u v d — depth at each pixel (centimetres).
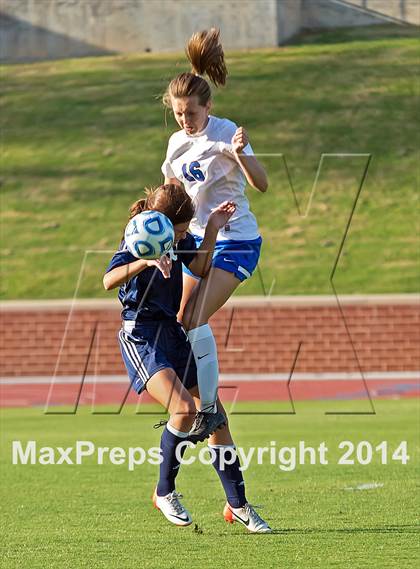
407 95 7412
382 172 6550
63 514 1700
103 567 1331
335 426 2909
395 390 4038
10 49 8350
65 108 7569
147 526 1603
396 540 1466
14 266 5712
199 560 1362
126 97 7600
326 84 7581
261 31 8181
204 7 8150
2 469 2211
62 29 8300
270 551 1411
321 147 6825
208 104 1620
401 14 8475
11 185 6656
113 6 8219
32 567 1334
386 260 5572
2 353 4738
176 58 8062
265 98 7388
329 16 8494
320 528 1559
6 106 7644
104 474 2141
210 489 1945
